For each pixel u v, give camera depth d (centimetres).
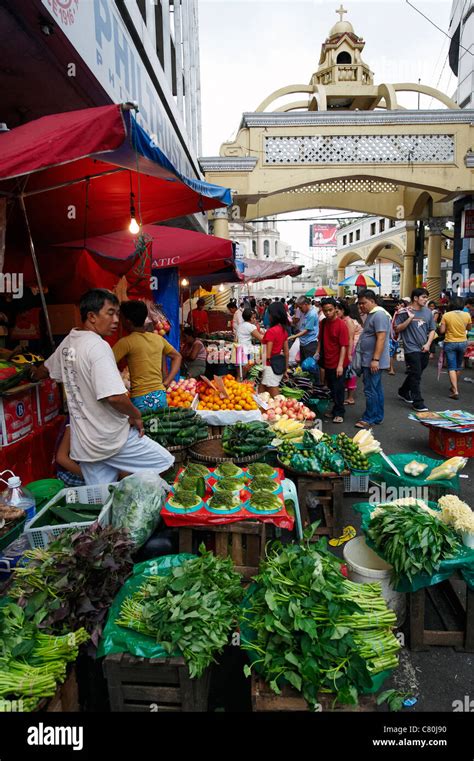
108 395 292
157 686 199
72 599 212
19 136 250
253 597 224
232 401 523
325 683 192
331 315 696
